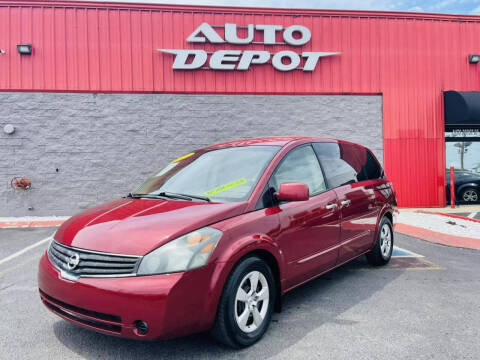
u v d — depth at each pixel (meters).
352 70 11.82
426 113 12.07
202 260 2.54
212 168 3.69
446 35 12.17
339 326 3.21
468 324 3.23
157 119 11.12
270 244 3.03
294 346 2.85
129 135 11.01
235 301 2.70
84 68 10.84
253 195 3.13
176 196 3.35
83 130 10.84
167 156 11.16
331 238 3.92
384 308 3.63
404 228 8.41
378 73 11.91
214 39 11.15
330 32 11.74
